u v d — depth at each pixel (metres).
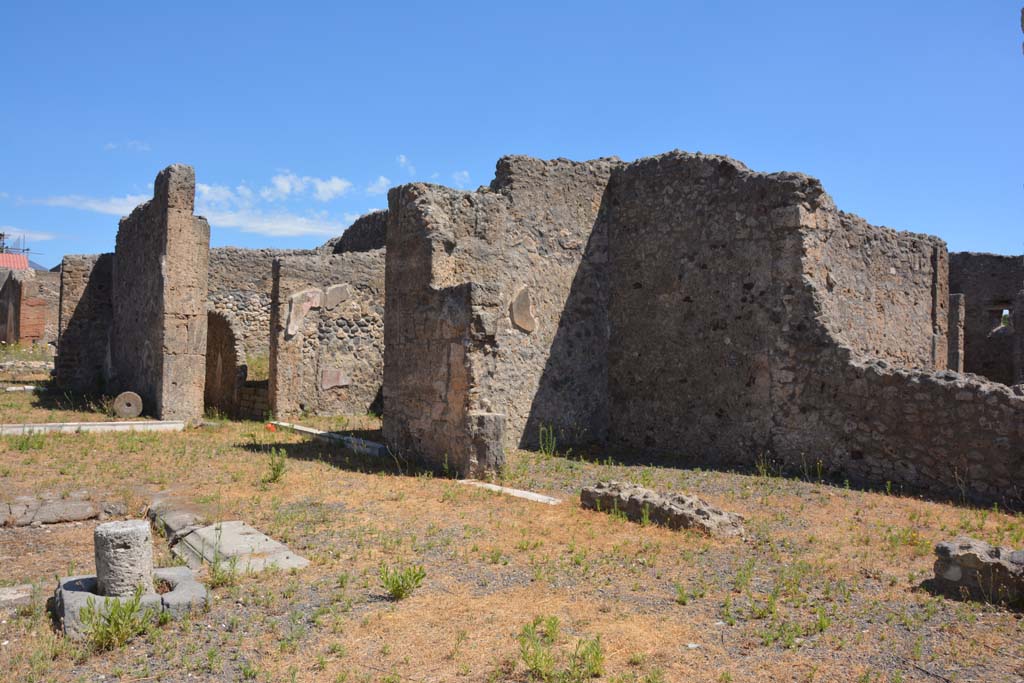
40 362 24.73
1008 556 5.09
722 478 9.69
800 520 7.42
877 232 12.63
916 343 13.65
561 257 12.41
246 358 19.73
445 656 4.13
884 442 9.45
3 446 10.40
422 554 6.04
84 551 6.25
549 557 5.98
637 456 11.60
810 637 4.43
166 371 14.12
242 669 3.96
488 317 9.47
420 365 10.30
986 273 24.02
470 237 11.03
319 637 4.39
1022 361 20.91
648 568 5.75
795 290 10.48
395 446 10.79
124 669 3.98
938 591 5.26
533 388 11.95
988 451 8.52
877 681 3.83
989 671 3.97
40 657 4.04
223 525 6.68
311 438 12.84
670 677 3.87
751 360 10.90
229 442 11.93
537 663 3.88
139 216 16.53
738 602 5.02
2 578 5.50
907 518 7.55
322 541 6.34
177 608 4.67
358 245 21.30
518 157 11.97
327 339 16.66
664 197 12.22
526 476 9.52
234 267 20.86
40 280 30.50
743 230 11.11
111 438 11.59
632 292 12.62
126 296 17.47
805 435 10.23
